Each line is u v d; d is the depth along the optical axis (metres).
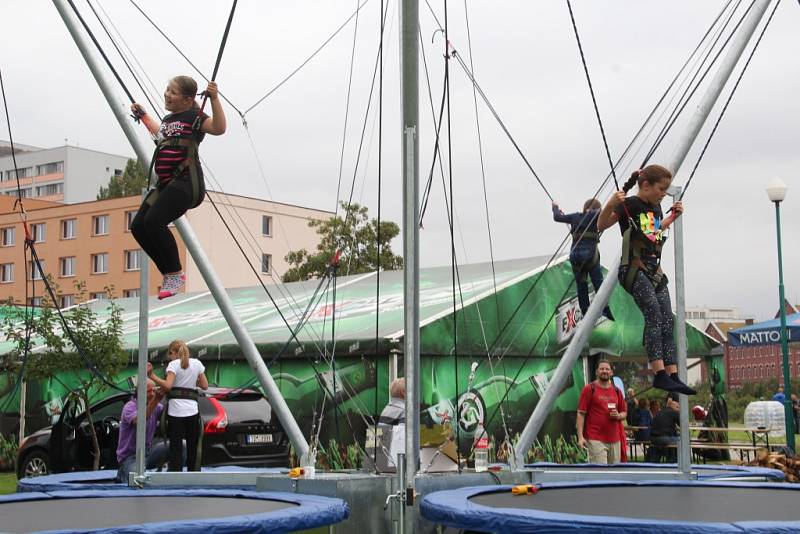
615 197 5.46
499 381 14.28
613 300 15.73
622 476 6.68
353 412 13.65
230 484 6.83
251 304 18.81
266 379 7.00
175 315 19.55
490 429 13.97
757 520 4.55
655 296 5.43
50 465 12.75
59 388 17.25
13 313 16.28
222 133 5.17
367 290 17.73
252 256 40.50
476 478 6.20
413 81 5.91
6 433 17.91
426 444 6.55
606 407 9.73
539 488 5.77
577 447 15.14
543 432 14.84
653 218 5.49
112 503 5.39
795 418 23.02
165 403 8.66
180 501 5.44
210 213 39.59
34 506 5.31
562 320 15.16
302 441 6.94
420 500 5.62
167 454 9.45
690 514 4.79
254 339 15.03
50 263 47.41
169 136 5.17
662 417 13.80
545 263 15.48
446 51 6.05
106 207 45.91
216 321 17.56
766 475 7.48
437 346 13.52
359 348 13.54
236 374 15.13
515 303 14.73
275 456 12.09
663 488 5.91
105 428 12.48
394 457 6.47
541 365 14.88
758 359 59.53
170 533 4.14
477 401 13.75
